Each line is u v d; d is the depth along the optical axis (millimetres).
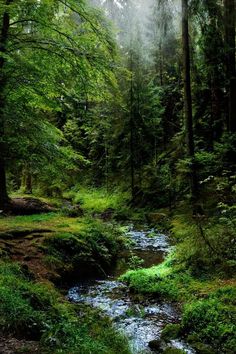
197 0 16234
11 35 14219
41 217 16844
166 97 33969
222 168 17500
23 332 5758
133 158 31781
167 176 25250
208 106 24141
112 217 25000
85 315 8219
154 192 26297
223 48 18141
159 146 32344
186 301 8906
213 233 10844
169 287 9789
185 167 17812
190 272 10312
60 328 6184
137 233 19469
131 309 8953
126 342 6973
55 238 12594
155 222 21500
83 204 32219
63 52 14070
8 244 11438
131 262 13656
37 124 15070
